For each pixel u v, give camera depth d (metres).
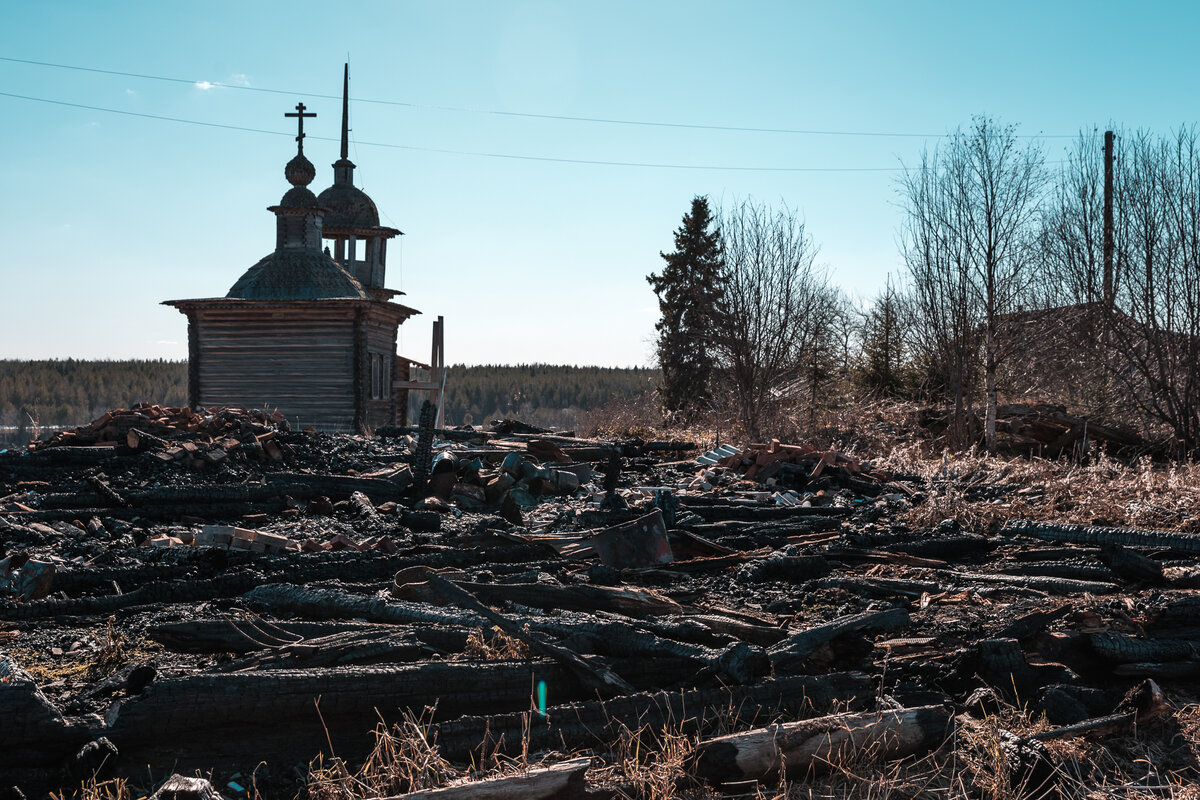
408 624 5.27
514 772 3.60
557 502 12.18
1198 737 4.44
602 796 3.60
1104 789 3.96
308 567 7.11
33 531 8.46
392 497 11.56
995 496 12.30
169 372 111.56
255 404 23.19
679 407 37.34
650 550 7.84
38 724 3.59
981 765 4.09
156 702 3.75
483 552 7.86
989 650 4.84
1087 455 17.88
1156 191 18.58
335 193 30.33
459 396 103.06
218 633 4.87
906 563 8.02
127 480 10.85
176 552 7.53
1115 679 5.09
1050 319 20.45
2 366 101.25
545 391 104.56
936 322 21.39
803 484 13.53
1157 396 18.50
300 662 4.48
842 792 3.89
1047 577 7.30
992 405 19.77
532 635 4.77
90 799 3.40
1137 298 18.81
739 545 9.15
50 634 5.55
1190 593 6.19
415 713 4.11
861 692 4.55
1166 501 10.63
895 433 21.41
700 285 26.97
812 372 28.53
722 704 4.34
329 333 23.12
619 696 4.26
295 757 3.88
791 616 6.23
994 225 19.92
